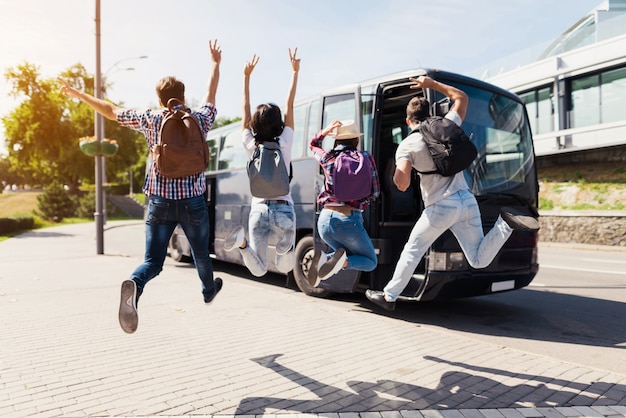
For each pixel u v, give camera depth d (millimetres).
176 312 6465
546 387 3807
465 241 4164
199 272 4066
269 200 4090
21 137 58000
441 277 5953
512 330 6035
